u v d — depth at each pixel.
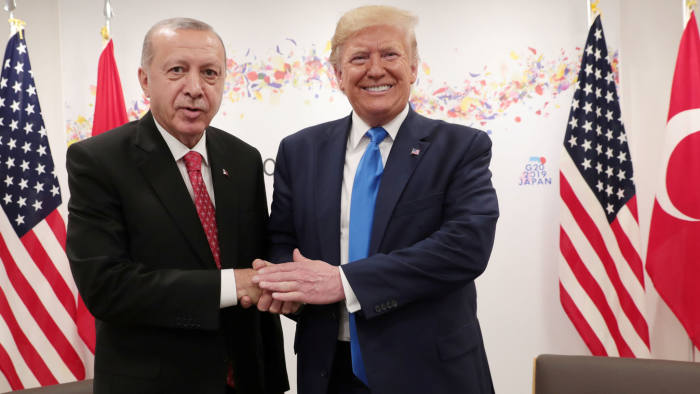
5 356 2.84
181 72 1.62
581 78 3.00
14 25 2.97
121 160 1.62
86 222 1.56
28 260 2.90
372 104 1.63
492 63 3.25
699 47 2.84
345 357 1.66
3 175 2.88
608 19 3.14
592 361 1.91
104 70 3.05
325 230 1.64
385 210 1.59
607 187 2.97
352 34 1.63
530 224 3.23
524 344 3.25
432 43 3.28
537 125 3.22
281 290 1.53
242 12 3.32
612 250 2.95
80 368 2.97
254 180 1.85
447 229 1.56
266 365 1.89
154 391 1.55
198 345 1.59
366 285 1.49
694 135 2.79
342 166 1.70
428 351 1.55
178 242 1.61
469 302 1.68
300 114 3.33
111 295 1.51
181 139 1.71
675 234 2.81
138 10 3.29
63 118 3.28
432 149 1.65
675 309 2.80
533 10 3.21
